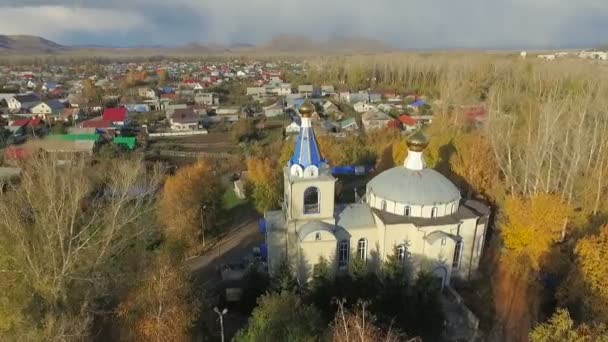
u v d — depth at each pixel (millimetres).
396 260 42531
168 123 154375
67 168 55281
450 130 71688
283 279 41781
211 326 43031
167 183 66188
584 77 112812
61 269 37438
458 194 46062
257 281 46344
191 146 127125
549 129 60312
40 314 35688
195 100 195625
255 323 34594
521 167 63625
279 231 45969
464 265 46281
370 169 90188
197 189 66438
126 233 46906
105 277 40125
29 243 37938
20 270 35531
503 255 46656
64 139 115062
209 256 59438
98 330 38688
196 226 62719
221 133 143375
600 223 48906
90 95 189250
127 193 51625
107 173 73750
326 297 41938
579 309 38500
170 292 36406
